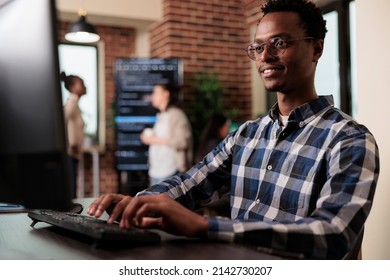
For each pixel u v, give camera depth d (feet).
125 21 18.86
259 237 2.79
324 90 15.31
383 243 7.37
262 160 4.38
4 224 3.64
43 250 2.70
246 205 4.38
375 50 7.72
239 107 19.86
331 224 2.88
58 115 2.22
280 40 4.22
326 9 15.08
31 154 2.29
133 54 20.20
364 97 7.97
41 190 2.28
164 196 3.05
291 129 4.25
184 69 18.78
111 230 2.68
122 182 17.94
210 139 13.70
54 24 2.23
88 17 18.02
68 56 18.95
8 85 2.37
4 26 2.42
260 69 4.40
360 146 3.41
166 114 16.43
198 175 4.65
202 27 19.10
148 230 3.06
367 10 7.88
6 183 2.41
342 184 3.20
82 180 18.80
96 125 19.10
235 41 19.79
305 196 3.84
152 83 17.67
